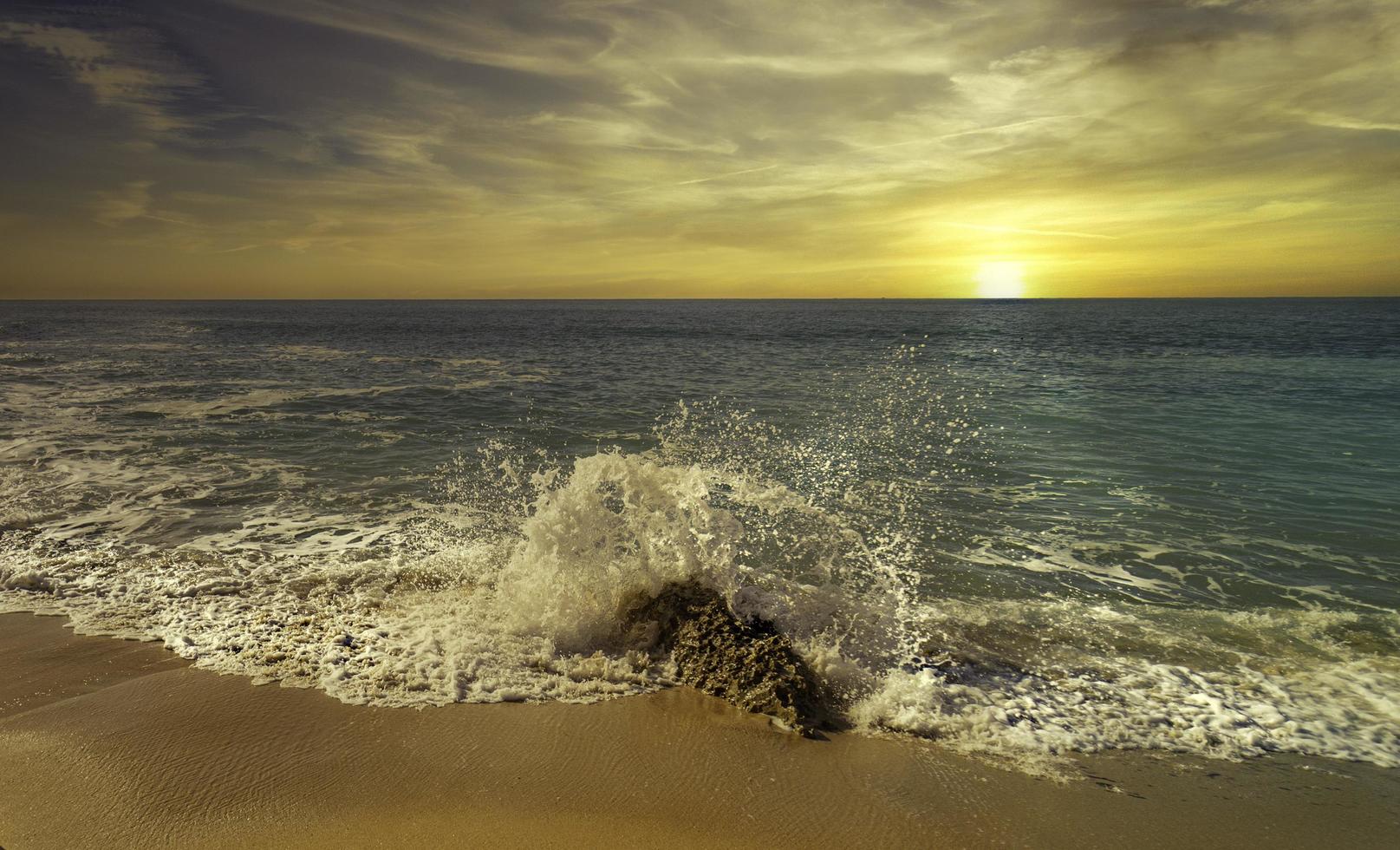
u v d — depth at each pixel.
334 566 5.30
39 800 2.77
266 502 6.94
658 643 4.15
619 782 2.96
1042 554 5.79
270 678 3.69
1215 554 5.81
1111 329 46.56
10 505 6.69
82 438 9.73
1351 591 5.12
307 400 13.72
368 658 3.90
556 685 3.74
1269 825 2.78
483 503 7.04
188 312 90.69
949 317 76.62
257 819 2.69
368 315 89.12
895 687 3.72
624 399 14.47
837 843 2.63
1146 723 3.47
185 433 10.23
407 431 10.71
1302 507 7.06
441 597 4.73
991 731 3.39
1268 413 12.56
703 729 3.38
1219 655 4.17
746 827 2.71
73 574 5.06
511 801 2.83
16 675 3.71
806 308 155.12
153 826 2.64
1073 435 10.58
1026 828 2.74
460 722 3.37
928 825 2.74
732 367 21.89
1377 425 11.38
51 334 35.28
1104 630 4.48
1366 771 3.12
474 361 23.72
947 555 5.76
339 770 2.98
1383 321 56.41
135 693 3.53
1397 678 3.91
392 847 2.56
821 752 3.22
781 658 3.77
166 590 4.81
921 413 12.59
